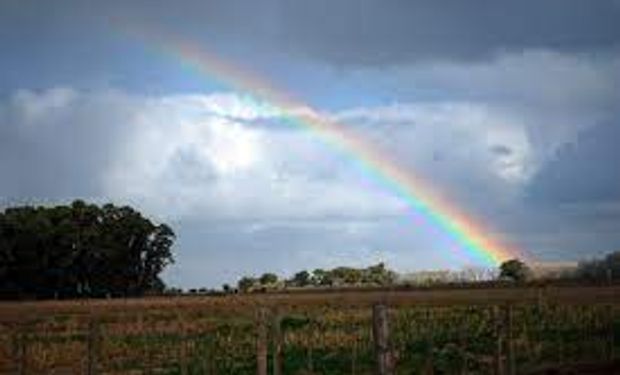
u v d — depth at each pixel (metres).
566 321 39.84
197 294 133.12
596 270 147.75
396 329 39.38
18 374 26.70
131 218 132.62
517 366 30.39
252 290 161.00
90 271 129.25
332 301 56.56
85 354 33.00
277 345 23.91
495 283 145.50
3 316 28.89
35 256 125.75
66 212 129.00
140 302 83.81
